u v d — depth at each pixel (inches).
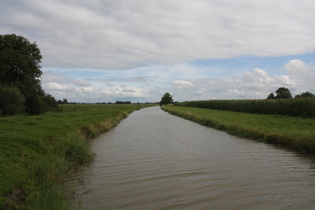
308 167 356.8
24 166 288.8
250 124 785.6
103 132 779.4
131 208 220.7
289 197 245.6
